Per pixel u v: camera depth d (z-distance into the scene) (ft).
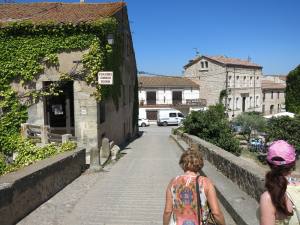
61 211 17.25
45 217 16.30
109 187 22.20
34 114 36.68
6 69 36.17
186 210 8.32
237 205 14.82
